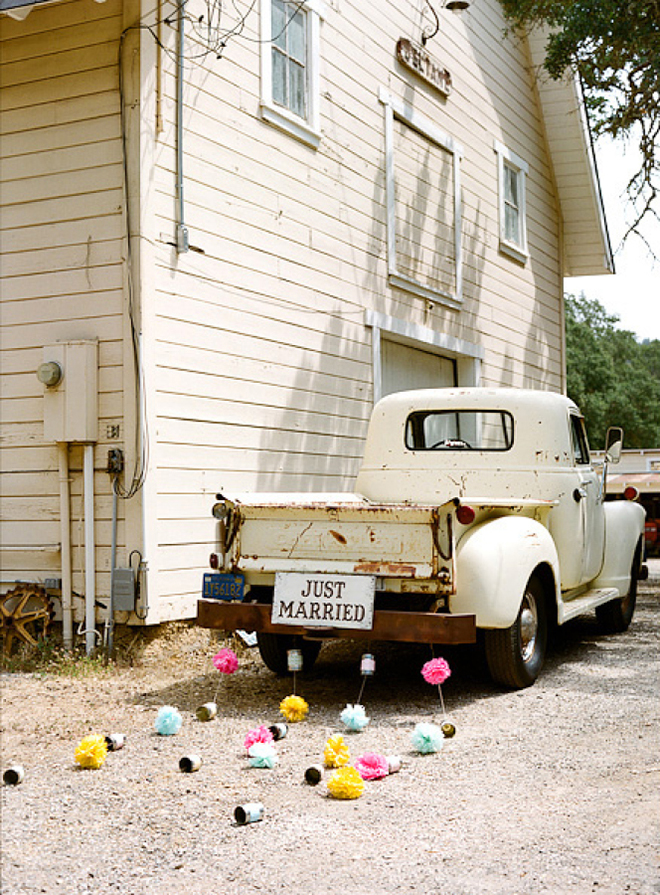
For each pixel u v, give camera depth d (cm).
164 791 416
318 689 623
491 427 713
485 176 1356
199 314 766
